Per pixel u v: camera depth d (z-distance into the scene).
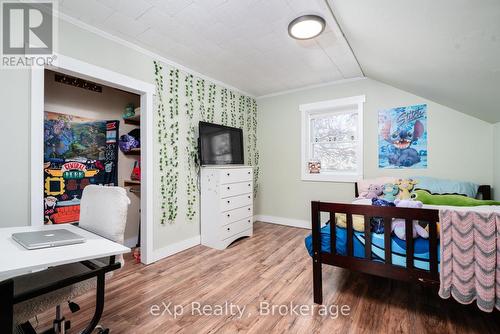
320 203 1.78
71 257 0.85
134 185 3.22
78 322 1.56
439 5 1.15
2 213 1.64
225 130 3.50
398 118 3.14
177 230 2.87
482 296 1.28
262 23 2.10
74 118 2.75
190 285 2.05
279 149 4.18
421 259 1.49
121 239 1.24
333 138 3.78
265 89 3.99
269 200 4.30
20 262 0.79
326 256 1.78
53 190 2.59
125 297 1.86
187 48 2.55
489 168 2.66
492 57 1.40
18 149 1.70
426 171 2.99
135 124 3.34
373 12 1.52
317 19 1.95
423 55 1.80
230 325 1.54
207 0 1.80
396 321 1.55
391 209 1.54
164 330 1.50
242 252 2.84
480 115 2.56
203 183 3.12
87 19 2.02
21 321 0.96
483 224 1.29
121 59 2.33
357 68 3.10
